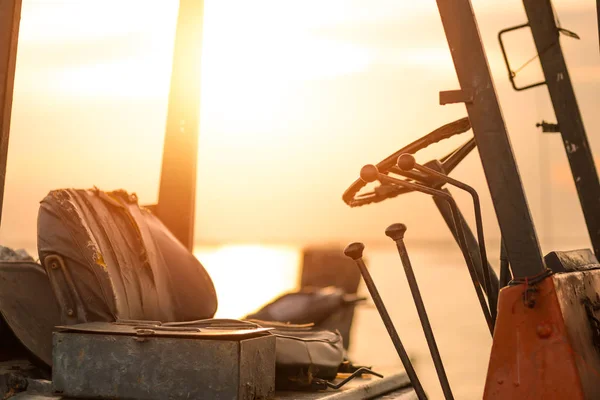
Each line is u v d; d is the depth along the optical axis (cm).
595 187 254
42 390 224
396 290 1800
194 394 202
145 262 267
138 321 231
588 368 171
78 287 243
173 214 342
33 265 274
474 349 859
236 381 200
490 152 179
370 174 189
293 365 235
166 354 205
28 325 251
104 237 255
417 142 217
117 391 209
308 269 696
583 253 215
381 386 263
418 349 870
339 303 545
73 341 215
